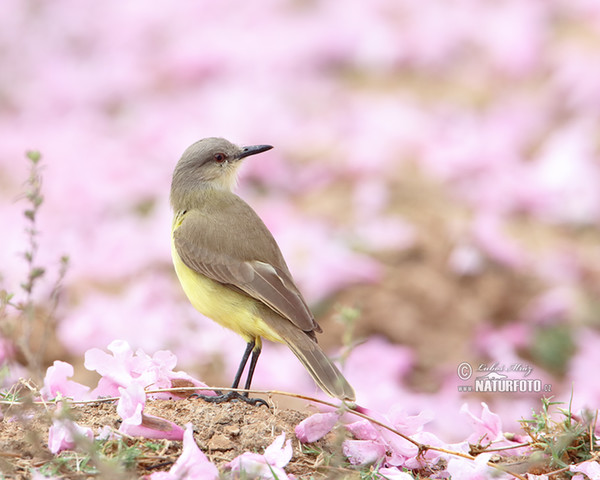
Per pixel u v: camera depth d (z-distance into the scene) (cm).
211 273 887
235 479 662
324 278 1425
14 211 1697
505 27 2311
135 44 2478
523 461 743
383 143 1870
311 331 866
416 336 1380
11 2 2691
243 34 2409
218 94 2103
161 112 2047
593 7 2445
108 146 1900
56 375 760
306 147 1905
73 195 1717
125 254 1520
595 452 739
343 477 685
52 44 2573
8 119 2169
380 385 1255
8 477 652
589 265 1548
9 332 820
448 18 2409
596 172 1758
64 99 2220
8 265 1466
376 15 2466
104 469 619
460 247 1486
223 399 790
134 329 1351
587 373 1296
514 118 1959
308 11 2564
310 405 827
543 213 1700
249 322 873
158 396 793
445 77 2303
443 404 1230
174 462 688
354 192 1736
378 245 1509
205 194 972
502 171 1758
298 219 1617
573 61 2131
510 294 1450
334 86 2259
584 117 2006
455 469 684
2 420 741
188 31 2484
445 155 1789
